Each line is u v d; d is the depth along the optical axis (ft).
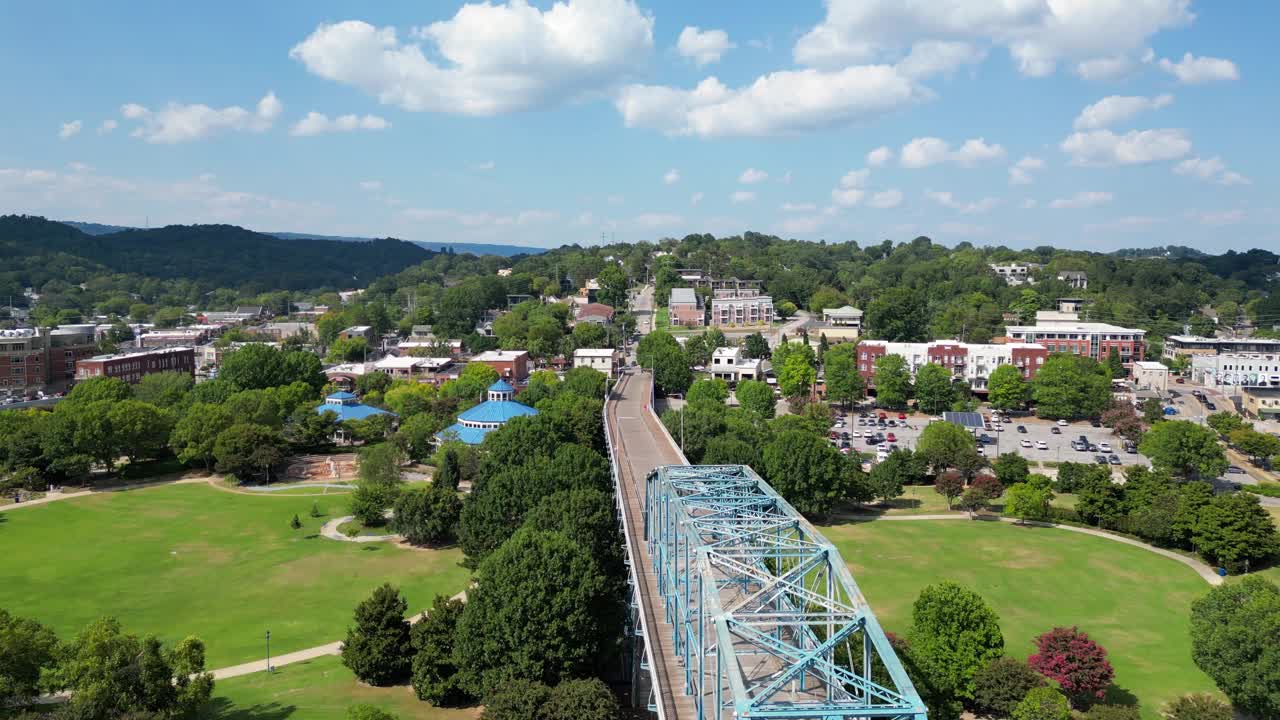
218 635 350.64
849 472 529.04
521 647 274.16
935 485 571.28
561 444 508.12
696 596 257.34
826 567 229.86
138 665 241.55
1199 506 448.24
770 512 301.63
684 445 572.10
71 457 569.64
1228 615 285.23
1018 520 519.19
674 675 233.96
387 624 300.20
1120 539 476.95
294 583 410.93
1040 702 251.60
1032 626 355.15
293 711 275.39
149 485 588.91
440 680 287.07
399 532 471.62
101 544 469.57
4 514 518.78
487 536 402.93
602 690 260.21
